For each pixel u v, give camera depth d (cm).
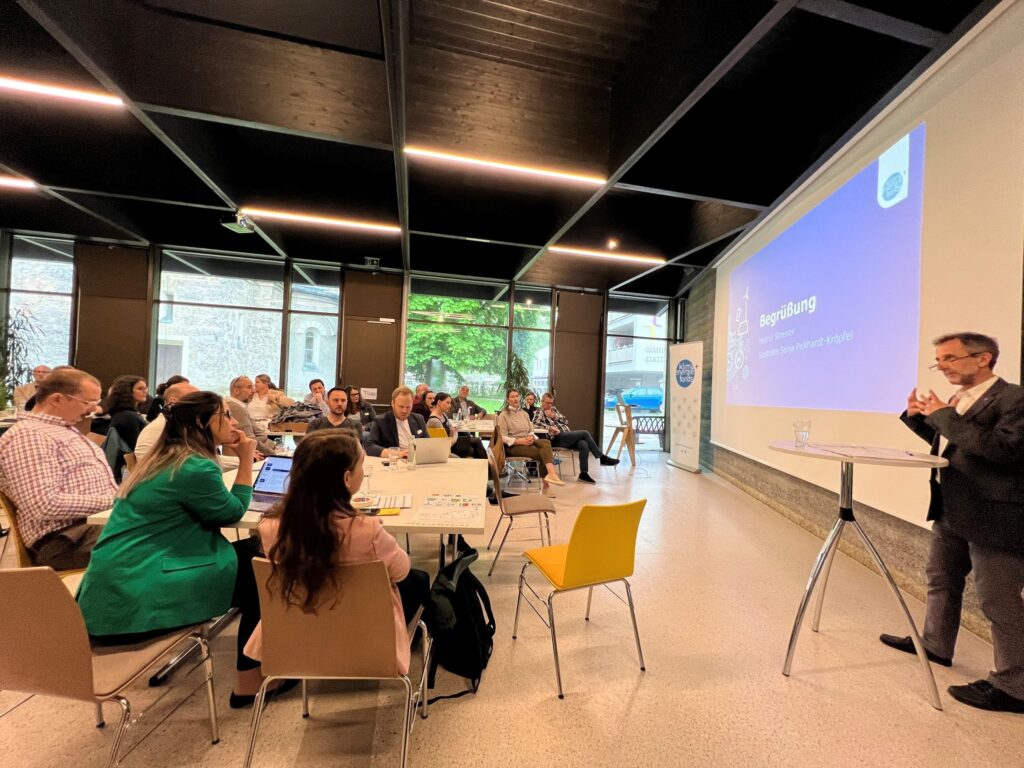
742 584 254
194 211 540
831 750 136
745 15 200
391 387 693
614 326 810
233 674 171
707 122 338
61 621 100
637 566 279
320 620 112
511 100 312
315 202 448
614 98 323
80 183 385
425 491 194
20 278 583
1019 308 181
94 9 237
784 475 398
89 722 143
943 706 155
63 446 178
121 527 134
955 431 153
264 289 660
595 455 575
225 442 160
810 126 306
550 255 606
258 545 171
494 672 172
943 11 196
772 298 414
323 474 115
